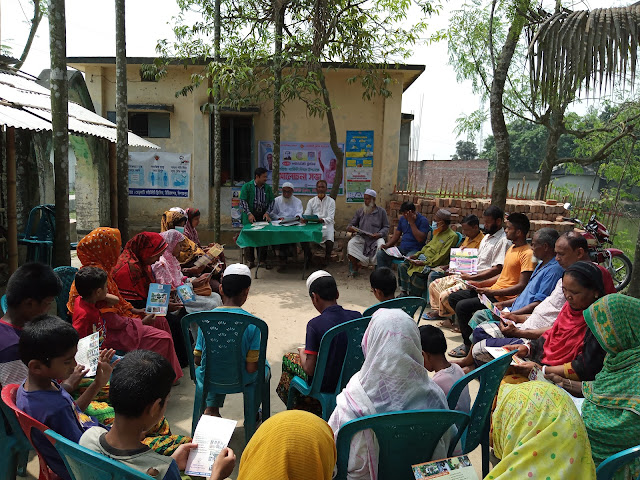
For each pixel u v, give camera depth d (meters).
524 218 4.68
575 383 2.79
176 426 3.53
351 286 7.51
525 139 31.95
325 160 10.38
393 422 1.93
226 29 8.84
